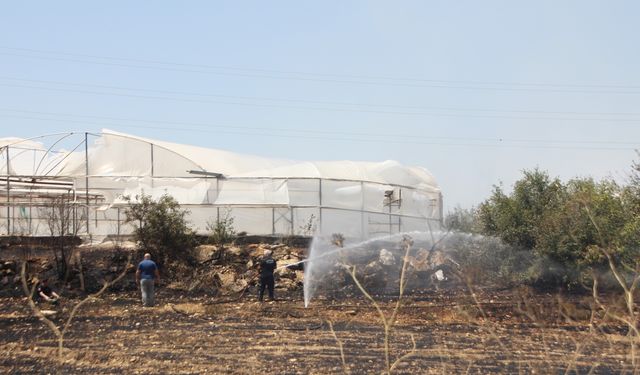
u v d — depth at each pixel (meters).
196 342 17.86
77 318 21.56
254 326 20.45
